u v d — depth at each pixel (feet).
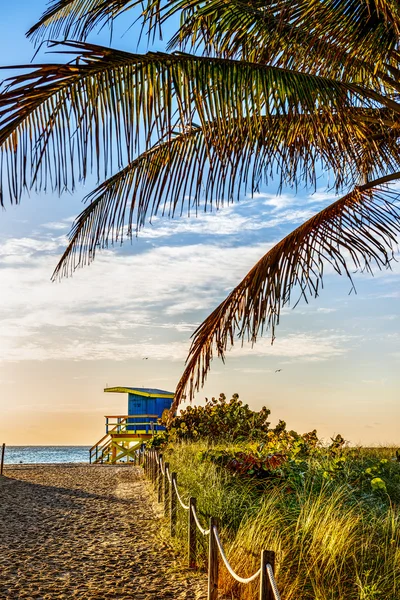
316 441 46.11
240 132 16.98
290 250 21.80
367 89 18.84
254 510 26.45
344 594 17.58
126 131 14.53
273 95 16.53
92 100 14.23
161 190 20.75
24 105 13.60
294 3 17.67
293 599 17.87
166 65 15.23
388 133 20.99
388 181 21.93
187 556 24.44
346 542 20.34
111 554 26.18
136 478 60.70
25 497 45.55
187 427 69.51
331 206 22.50
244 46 19.40
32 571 23.58
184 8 17.78
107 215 21.21
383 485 30.53
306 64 18.76
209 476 33.55
